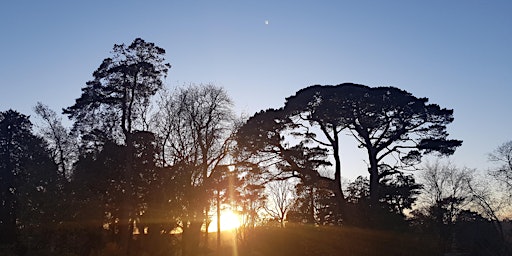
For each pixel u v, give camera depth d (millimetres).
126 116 43938
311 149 42750
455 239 56000
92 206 36781
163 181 40812
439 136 41688
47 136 54656
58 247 34281
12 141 62219
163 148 44656
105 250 33844
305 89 41469
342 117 40531
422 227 33938
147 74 44719
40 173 37250
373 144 42219
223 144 49125
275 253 34344
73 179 39406
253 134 42156
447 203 59000
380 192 42188
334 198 41531
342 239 32188
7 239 39625
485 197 60281
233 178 49188
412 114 40406
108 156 41656
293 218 40000
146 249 38562
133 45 44781
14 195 45969
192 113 48375
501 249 50500
